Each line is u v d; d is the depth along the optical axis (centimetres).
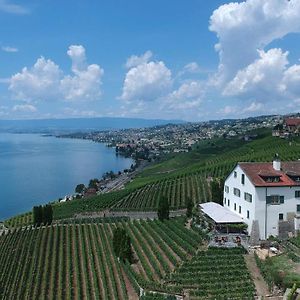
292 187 8731
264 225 8669
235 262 7469
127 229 10738
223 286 6625
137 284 7019
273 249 8038
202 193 15688
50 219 12338
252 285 6669
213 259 7625
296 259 7475
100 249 9319
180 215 11969
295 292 6281
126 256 8069
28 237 10725
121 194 17875
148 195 16725
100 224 11688
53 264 8675
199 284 6756
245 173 9050
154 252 8306
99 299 6781
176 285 6769
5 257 9306
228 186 10181
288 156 17662
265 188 8638
